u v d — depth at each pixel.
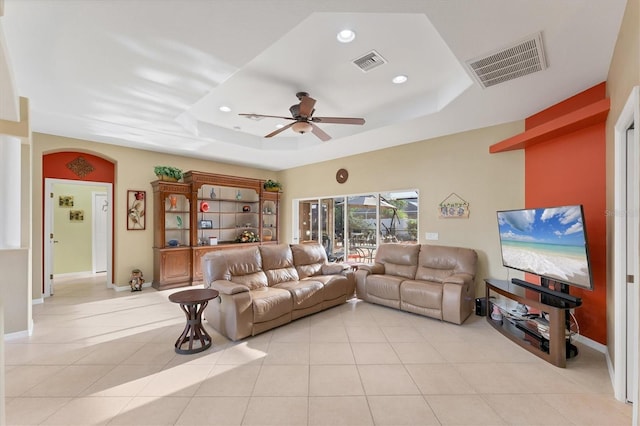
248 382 2.32
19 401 2.06
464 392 2.19
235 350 2.89
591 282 2.56
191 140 4.85
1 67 1.91
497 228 4.06
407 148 5.03
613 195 2.45
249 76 3.21
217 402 2.06
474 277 3.99
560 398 2.12
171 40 2.18
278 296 3.46
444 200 4.57
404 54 2.78
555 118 3.35
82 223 6.73
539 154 3.57
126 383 2.30
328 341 3.11
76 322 3.62
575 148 3.12
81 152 5.07
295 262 4.55
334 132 4.88
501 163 4.01
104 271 7.01
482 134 4.19
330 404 2.04
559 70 2.61
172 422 1.86
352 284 4.62
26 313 3.20
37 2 1.77
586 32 2.09
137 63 2.49
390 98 3.79
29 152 3.33
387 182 5.31
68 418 1.89
